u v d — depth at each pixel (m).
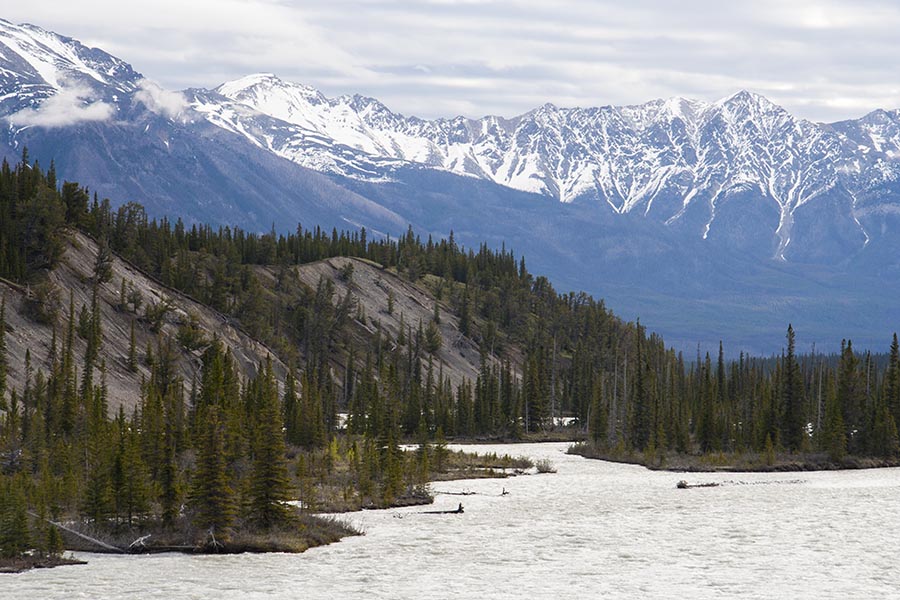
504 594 86.94
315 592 87.06
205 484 104.19
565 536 111.81
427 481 144.50
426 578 92.12
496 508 131.50
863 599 86.31
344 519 121.12
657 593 87.75
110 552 101.56
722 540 109.81
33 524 103.88
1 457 132.62
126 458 107.19
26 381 172.75
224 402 161.25
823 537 111.56
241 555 101.00
